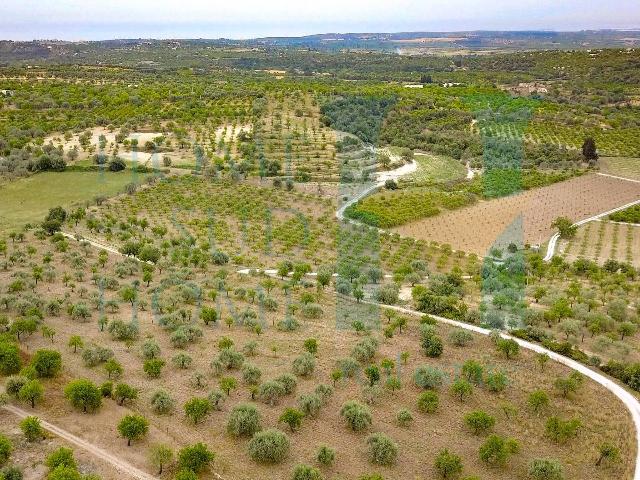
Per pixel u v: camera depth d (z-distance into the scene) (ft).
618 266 353.31
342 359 206.18
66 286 278.67
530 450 165.89
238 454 157.07
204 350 216.33
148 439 159.02
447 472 151.43
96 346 209.05
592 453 164.86
